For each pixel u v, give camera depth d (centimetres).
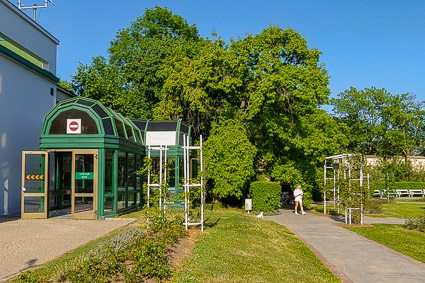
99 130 1344
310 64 2270
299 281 745
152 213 1055
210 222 1336
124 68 3022
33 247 851
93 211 1311
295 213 1983
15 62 1538
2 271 657
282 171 2156
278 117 2105
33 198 1317
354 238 1270
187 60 2294
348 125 5003
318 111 2495
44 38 1966
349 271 866
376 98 5009
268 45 2233
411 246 1156
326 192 2025
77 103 1370
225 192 1964
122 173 1482
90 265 589
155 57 2788
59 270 605
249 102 2123
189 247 886
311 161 2178
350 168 1616
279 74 1998
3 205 1441
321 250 1084
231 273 719
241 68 2095
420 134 5962
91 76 2734
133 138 1686
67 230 1082
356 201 1589
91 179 1327
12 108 1521
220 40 2186
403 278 815
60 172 1551
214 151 1988
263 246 1017
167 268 667
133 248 705
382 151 5075
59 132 1353
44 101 1805
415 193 3847
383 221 1722
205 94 2067
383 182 3400
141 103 2736
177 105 2280
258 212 1933
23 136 1603
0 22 1559
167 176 1162
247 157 1984
